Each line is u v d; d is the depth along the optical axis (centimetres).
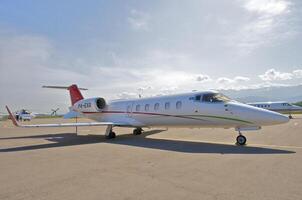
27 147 1238
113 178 614
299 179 570
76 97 2255
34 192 524
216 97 1289
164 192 503
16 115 5347
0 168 757
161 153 966
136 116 1670
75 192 517
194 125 1373
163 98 1539
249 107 1184
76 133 2027
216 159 816
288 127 2081
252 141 1310
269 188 512
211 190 508
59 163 811
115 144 1289
